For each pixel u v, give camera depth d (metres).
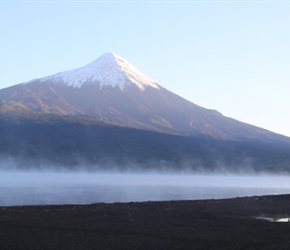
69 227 32.59
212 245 28.56
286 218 39.62
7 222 33.41
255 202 49.53
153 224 34.72
